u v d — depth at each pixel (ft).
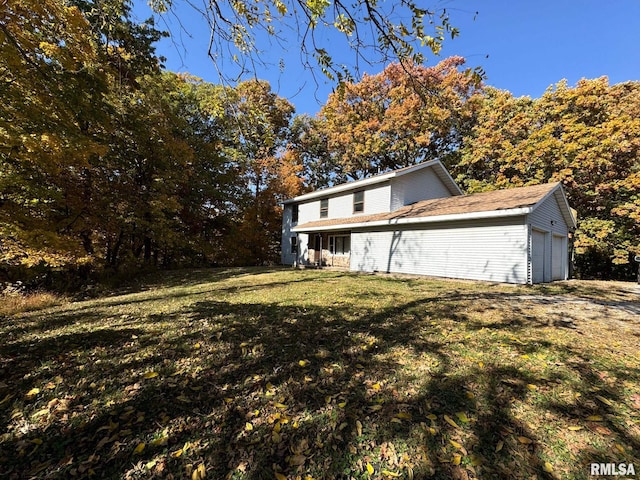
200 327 14.21
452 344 11.88
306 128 80.53
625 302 20.48
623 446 6.33
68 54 18.38
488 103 62.39
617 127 42.14
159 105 43.37
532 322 14.94
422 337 12.69
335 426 7.00
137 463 5.86
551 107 50.37
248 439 6.57
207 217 65.92
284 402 7.97
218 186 66.85
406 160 75.00
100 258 42.45
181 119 49.90
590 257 50.42
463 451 6.18
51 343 12.16
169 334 13.20
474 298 21.27
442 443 6.41
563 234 39.63
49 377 9.25
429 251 37.29
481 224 32.40
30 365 10.08
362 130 69.97
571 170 44.80
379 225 42.96
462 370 9.66
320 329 13.82
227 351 11.30
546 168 48.55
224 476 5.60
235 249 69.00
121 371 9.68
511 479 5.49
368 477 5.59
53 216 32.73
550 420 7.16
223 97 12.00
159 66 34.65
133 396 8.22
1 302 21.86
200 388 8.65
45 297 24.77
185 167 53.83
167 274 45.50
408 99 63.05
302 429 6.91
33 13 16.55
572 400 7.99
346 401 7.98
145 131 41.04
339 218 55.21
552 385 8.73
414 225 39.22
